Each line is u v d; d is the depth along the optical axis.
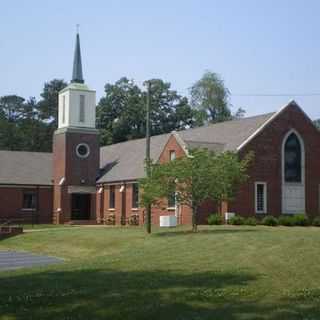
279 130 50.34
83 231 43.38
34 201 62.75
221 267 21.02
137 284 17.94
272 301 15.62
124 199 57.75
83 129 62.25
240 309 14.74
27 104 117.88
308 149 51.50
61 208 61.06
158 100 96.25
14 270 23.73
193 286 17.48
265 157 49.41
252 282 18.06
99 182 62.00
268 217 45.91
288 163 50.62
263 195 48.94
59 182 61.56
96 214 62.25
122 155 65.25
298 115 51.38
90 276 19.84
